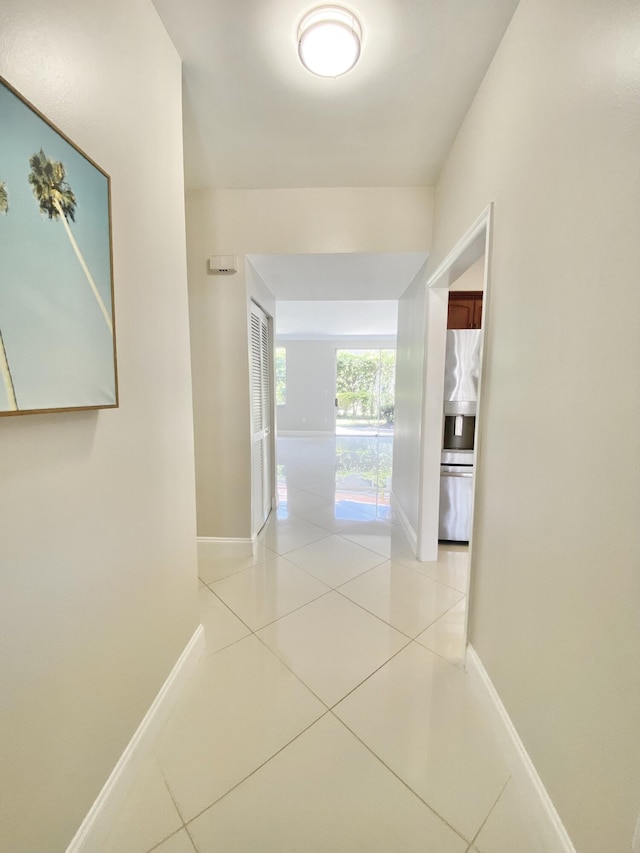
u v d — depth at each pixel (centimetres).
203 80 147
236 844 94
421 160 203
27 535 72
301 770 113
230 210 235
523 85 112
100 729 95
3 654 67
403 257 242
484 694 134
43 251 70
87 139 87
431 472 253
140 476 114
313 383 920
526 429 110
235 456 257
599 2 78
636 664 68
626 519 70
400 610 198
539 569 102
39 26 72
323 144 189
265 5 118
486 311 140
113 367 94
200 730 126
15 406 65
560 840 88
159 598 126
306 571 242
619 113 72
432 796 106
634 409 68
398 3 117
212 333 247
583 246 84
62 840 82
